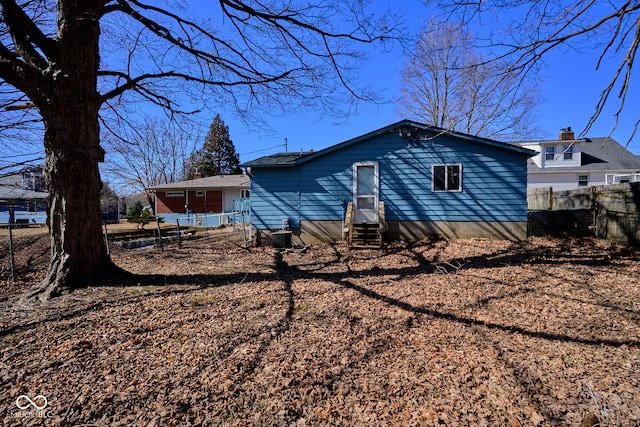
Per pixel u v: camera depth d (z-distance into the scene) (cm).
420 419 227
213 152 4388
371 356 318
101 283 550
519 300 478
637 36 346
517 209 977
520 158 976
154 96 737
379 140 1080
